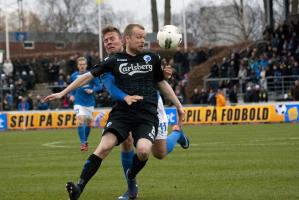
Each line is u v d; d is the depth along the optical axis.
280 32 82.88
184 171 25.23
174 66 86.94
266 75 76.75
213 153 32.94
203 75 90.31
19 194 20.34
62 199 19.14
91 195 19.83
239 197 18.64
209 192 19.80
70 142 45.84
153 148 18.89
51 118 70.88
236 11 160.88
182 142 20.50
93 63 86.75
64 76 87.50
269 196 18.62
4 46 146.88
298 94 70.38
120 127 17.67
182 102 76.25
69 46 152.25
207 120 68.62
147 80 18.16
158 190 20.53
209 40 173.25
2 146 43.44
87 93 37.84
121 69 18.03
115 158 31.91
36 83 94.69
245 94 75.38
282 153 31.95
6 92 86.75
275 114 67.50
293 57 78.56
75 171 26.50
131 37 18.03
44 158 33.16
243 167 26.03
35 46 150.12
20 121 71.00
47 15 159.38
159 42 19.62
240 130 54.28
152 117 17.95
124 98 17.56
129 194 18.95
